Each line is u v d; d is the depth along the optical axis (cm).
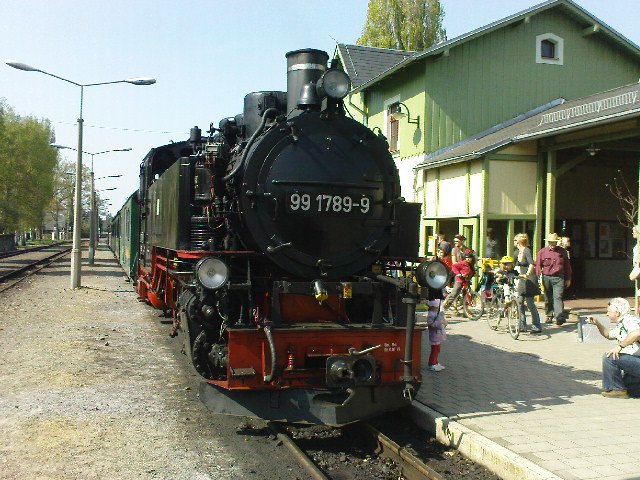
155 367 837
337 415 545
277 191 603
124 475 471
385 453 539
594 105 1197
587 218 1727
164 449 531
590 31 1816
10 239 4562
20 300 1554
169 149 1150
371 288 604
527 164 1430
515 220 1441
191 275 672
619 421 581
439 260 608
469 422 573
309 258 610
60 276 2411
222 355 584
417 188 1741
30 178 3759
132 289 1912
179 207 719
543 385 718
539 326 1064
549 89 1817
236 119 782
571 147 1323
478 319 1225
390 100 1914
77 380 752
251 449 541
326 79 618
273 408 559
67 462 493
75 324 1183
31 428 573
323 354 566
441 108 1719
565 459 479
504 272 1167
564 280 1151
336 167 625
